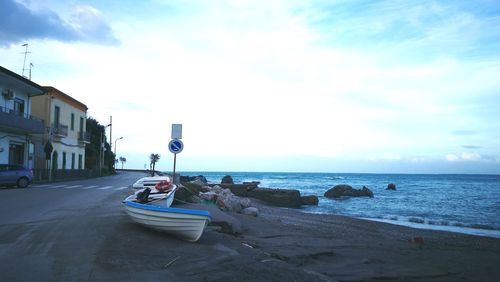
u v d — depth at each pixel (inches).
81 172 1950.1
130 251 330.0
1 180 1061.8
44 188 1080.8
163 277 270.5
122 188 1091.9
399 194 2145.7
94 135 2837.1
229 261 321.1
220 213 563.8
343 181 4379.9
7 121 1245.7
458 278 407.2
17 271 271.9
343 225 820.0
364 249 518.0
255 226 641.0
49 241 361.7
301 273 314.2
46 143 1504.7
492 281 406.0
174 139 637.3
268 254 395.2
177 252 337.4
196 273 285.4
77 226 435.2
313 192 2284.7
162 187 518.9
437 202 1627.7
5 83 1337.4
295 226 721.6
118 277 265.4
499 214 1190.9
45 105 1718.8
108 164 2923.2
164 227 394.3
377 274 386.9
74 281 254.4
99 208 595.2
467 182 4131.4
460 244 644.1
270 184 3378.4
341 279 361.1
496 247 632.4
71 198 767.1
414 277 395.2
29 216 511.5
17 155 1471.5
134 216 433.7
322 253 448.1
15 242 358.0
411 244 605.3
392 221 1011.9
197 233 379.6
